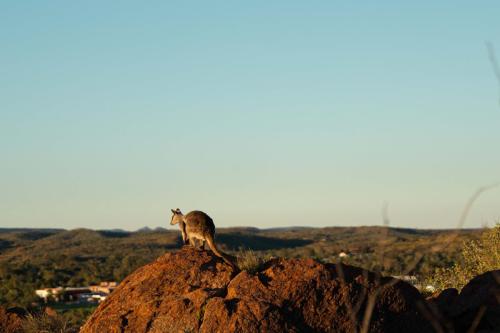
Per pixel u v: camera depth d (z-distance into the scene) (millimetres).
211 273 20109
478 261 27750
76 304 88312
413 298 17891
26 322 25984
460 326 18156
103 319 19625
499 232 27031
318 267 17875
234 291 18109
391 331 17375
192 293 18891
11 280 112938
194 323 18016
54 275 130750
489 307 18297
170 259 20953
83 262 157250
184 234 22438
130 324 19109
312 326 17219
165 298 19375
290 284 17719
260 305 17188
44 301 94750
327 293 17500
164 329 18375
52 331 25609
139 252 193875
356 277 17734
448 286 26047
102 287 111000
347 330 17172
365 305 17469
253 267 19656
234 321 16984
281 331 16844
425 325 17719
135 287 20422
